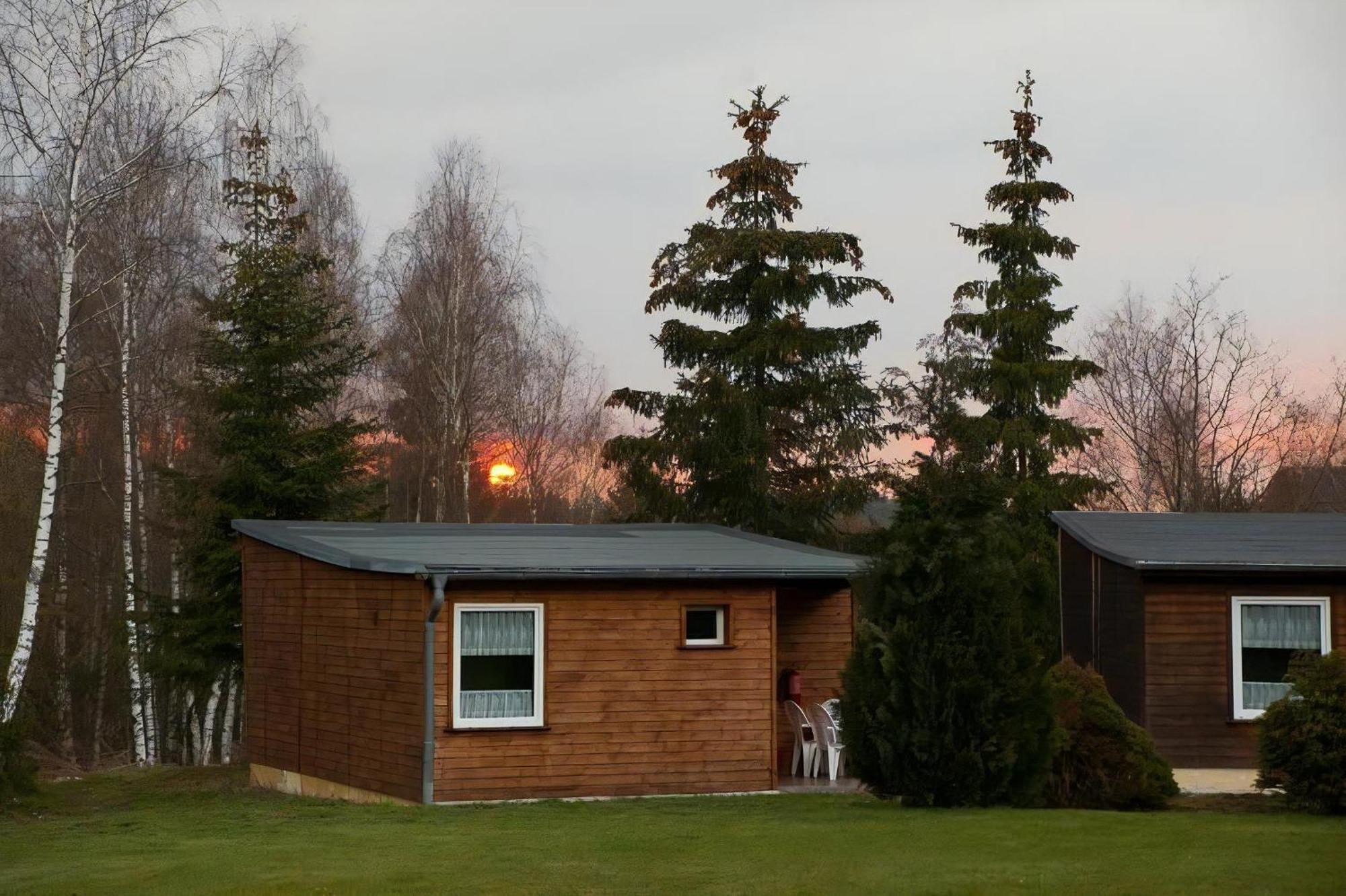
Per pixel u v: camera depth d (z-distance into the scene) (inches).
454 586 662.5
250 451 1051.3
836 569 712.4
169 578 1535.4
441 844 508.1
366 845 511.5
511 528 910.4
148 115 1170.6
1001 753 562.6
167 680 1154.0
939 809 569.9
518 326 1881.2
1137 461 1841.8
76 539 1498.5
